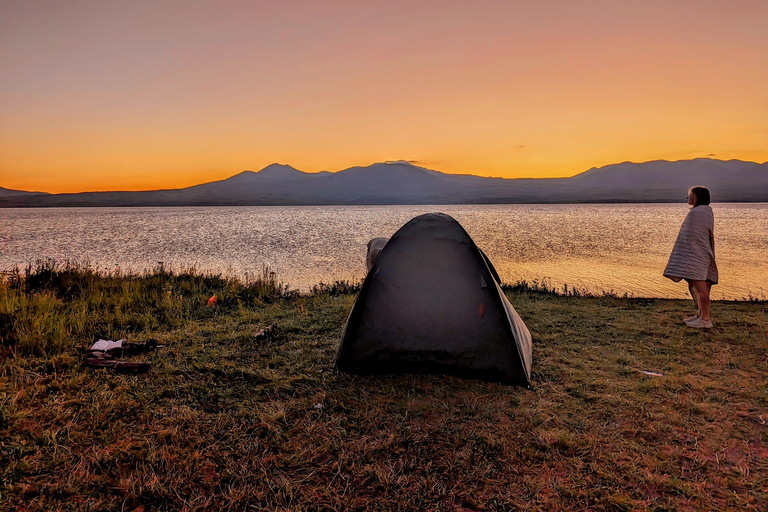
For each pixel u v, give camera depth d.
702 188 6.45
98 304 7.08
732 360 5.07
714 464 3.04
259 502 2.59
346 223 82.38
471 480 2.84
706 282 6.48
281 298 8.61
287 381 4.30
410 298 4.46
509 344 4.36
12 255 26.67
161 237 46.66
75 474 2.73
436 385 4.33
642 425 3.58
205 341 5.52
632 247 33.44
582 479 2.87
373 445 3.21
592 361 5.09
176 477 2.75
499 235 48.22
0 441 3.00
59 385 3.90
